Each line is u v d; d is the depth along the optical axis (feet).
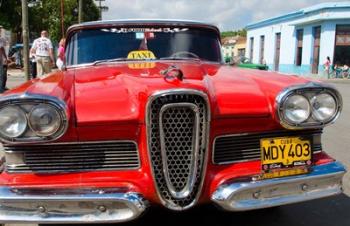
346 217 13.34
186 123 9.98
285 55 126.62
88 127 10.18
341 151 21.59
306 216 13.37
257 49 150.51
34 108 9.78
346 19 101.09
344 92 59.62
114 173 10.35
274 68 134.31
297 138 11.19
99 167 10.44
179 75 10.65
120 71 12.30
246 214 13.35
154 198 10.23
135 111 10.18
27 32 32.71
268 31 139.54
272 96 10.94
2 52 42.34
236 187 10.28
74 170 10.42
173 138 9.99
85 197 9.84
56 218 9.86
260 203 10.45
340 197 14.97
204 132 10.09
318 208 14.02
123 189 10.10
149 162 10.08
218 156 10.78
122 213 10.00
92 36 15.29
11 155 10.41
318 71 106.63
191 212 13.23
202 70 12.54
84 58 14.88
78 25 15.40
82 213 9.94
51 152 10.37
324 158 11.55
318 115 10.89
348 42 102.83
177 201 10.22
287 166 10.98
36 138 9.87
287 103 10.71
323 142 23.86
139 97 10.21
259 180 10.60
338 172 11.15
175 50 15.24
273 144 10.96
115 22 15.43
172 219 12.76
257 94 11.07
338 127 29.07
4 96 9.92
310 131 11.44
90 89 10.94
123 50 14.97
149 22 15.51
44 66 45.80
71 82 11.59
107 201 9.90
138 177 10.25
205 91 9.96
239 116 10.66
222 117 10.54
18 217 9.86
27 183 10.14
